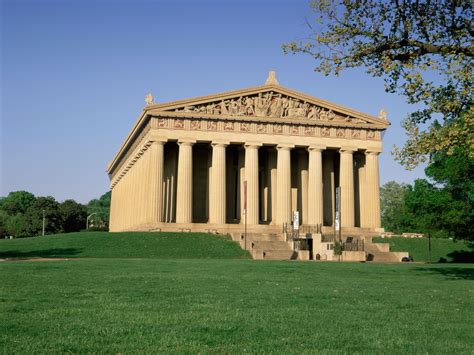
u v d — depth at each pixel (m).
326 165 107.00
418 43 31.33
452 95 31.06
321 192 99.00
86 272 36.97
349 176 100.56
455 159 58.25
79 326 16.22
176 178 104.00
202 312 19.17
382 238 88.94
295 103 100.25
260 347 13.77
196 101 95.50
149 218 91.38
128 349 13.35
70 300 22.02
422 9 31.16
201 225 92.81
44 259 57.38
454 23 31.08
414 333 16.08
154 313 18.83
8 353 12.67
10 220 178.75
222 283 30.62
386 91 32.47
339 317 18.66
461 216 64.62
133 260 55.38
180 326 16.42
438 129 31.81
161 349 13.34
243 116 96.94
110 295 23.89
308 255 75.38
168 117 94.31
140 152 101.75
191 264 49.09
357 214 106.44
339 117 102.06
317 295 25.38
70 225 178.75
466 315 19.88
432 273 43.06
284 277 36.47
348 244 75.69
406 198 74.56
